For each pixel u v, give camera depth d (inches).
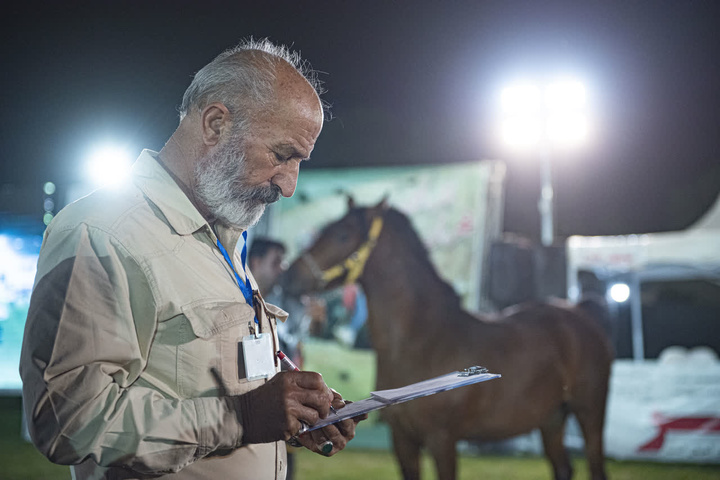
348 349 310.3
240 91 53.8
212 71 55.6
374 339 146.7
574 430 286.7
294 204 329.1
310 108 55.1
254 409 47.6
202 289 51.4
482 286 303.0
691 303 305.3
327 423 49.8
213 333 50.8
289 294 148.8
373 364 305.7
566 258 303.3
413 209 321.4
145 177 53.7
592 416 170.9
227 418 47.0
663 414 271.6
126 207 50.8
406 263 146.4
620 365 280.7
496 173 319.9
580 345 169.2
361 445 304.5
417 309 144.3
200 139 55.4
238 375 52.0
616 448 276.8
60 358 44.6
